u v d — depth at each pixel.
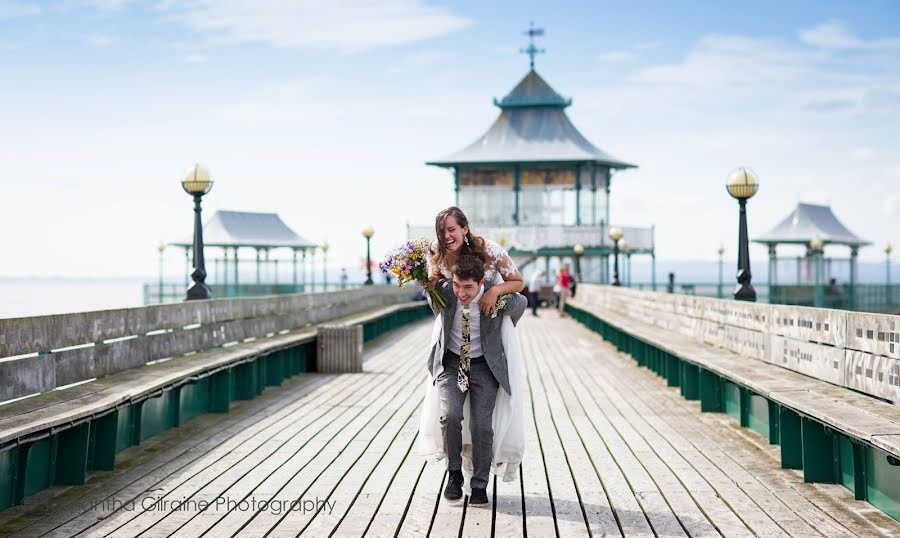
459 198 45.91
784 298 46.00
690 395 11.38
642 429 9.16
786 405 6.66
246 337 12.79
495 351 5.96
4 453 5.90
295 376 14.07
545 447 8.20
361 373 14.47
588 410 10.48
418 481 6.82
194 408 9.87
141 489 6.54
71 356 7.51
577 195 45.09
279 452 7.90
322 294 18.41
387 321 24.72
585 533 5.46
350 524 5.65
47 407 6.41
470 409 6.05
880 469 5.92
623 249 38.50
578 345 20.30
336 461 7.52
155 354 9.45
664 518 5.79
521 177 45.50
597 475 7.02
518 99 48.00
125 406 7.24
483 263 5.96
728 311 10.99
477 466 6.02
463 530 5.53
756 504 6.11
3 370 6.44
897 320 6.22
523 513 5.92
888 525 5.59
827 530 5.50
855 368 6.94
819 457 6.73
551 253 43.78
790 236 58.25
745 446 8.22
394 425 9.36
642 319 17.58
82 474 6.64
